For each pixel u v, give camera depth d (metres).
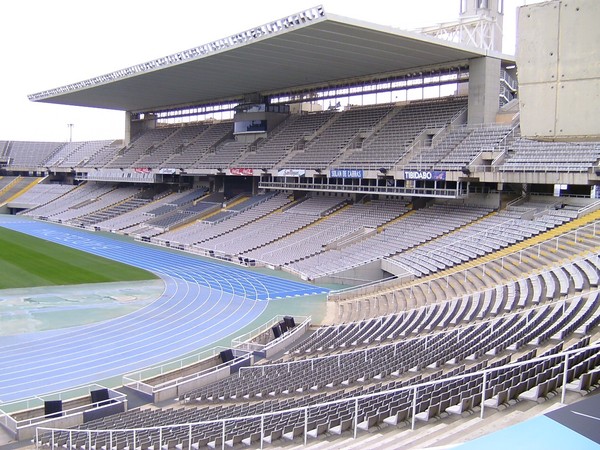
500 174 38.94
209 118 79.31
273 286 40.31
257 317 32.38
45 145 103.12
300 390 18.52
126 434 16.59
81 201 83.88
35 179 99.31
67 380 23.08
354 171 49.22
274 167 57.94
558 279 24.30
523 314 20.16
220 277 43.31
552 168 36.53
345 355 21.80
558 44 9.17
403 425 11.25
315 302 35.69
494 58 45.69
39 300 35.28
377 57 46.34
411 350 20.09
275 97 67.19
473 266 33.25
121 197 80.50
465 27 48.19
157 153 78.00
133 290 38.59
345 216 51.19
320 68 51.44
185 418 17.52
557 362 12.52
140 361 25.34
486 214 41.12
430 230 42.44
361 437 11.12
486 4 49.09
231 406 18.55
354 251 44.50
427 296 30.53
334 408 14.33
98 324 30.61
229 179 68.94
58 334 28.78
